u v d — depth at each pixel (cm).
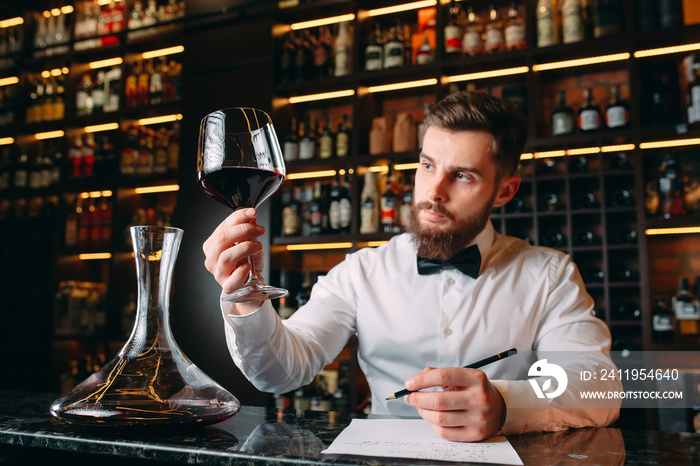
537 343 146
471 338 142
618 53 257
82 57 364
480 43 279
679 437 89
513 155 133
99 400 78
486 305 144
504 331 142
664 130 238
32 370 344
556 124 258
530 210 266
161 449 75
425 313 147
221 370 282
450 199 129
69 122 354
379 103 318
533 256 152
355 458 71
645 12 249
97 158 348
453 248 136
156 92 342
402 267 154
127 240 335
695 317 234
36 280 355
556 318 142
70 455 93
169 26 339
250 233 85
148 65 362
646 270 236
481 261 146
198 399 81
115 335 323
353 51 296
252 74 308
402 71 284
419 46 295
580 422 96
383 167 297
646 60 262
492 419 80
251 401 276
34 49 361
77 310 339
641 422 230
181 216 305
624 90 271
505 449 75
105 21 361
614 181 262
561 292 145
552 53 259
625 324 239
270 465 71
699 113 239
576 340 133
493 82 291
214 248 87
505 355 90
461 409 80
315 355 130
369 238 278
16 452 94
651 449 80
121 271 332
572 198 269
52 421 91
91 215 348
